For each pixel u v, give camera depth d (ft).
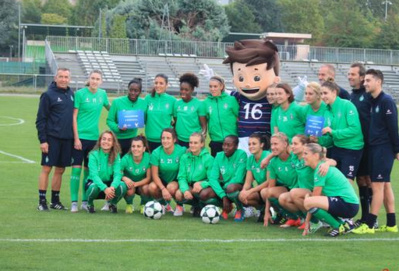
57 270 26.58
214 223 36.73
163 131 39.17
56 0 329.11
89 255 28.89
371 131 35.45
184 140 42.01
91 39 178.29
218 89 41.50
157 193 39.50
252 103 42.27
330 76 38.63
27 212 39.14
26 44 256.11
